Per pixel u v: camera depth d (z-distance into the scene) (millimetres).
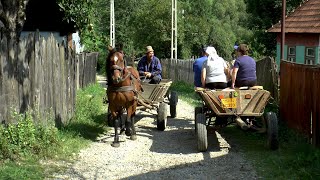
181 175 7875
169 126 13008
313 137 9203
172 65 36281
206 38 51938
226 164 8492
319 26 18625
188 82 30359
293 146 9414
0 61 8164
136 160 8977
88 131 11531
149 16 48625
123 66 10281
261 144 9969
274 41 29891
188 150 9773
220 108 9406
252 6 30500
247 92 9375
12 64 8648
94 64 26438
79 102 14570
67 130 10812
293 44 20906
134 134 10977
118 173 8031
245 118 9844
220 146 9992
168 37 48312
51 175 7738
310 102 9453
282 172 7633
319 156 7980
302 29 19656
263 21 29719
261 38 30219
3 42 8297
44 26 21766
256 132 10000
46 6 21609
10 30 10617
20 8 10820
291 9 28406
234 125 12258
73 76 13219
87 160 8906
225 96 9391
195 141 10711
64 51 12125
